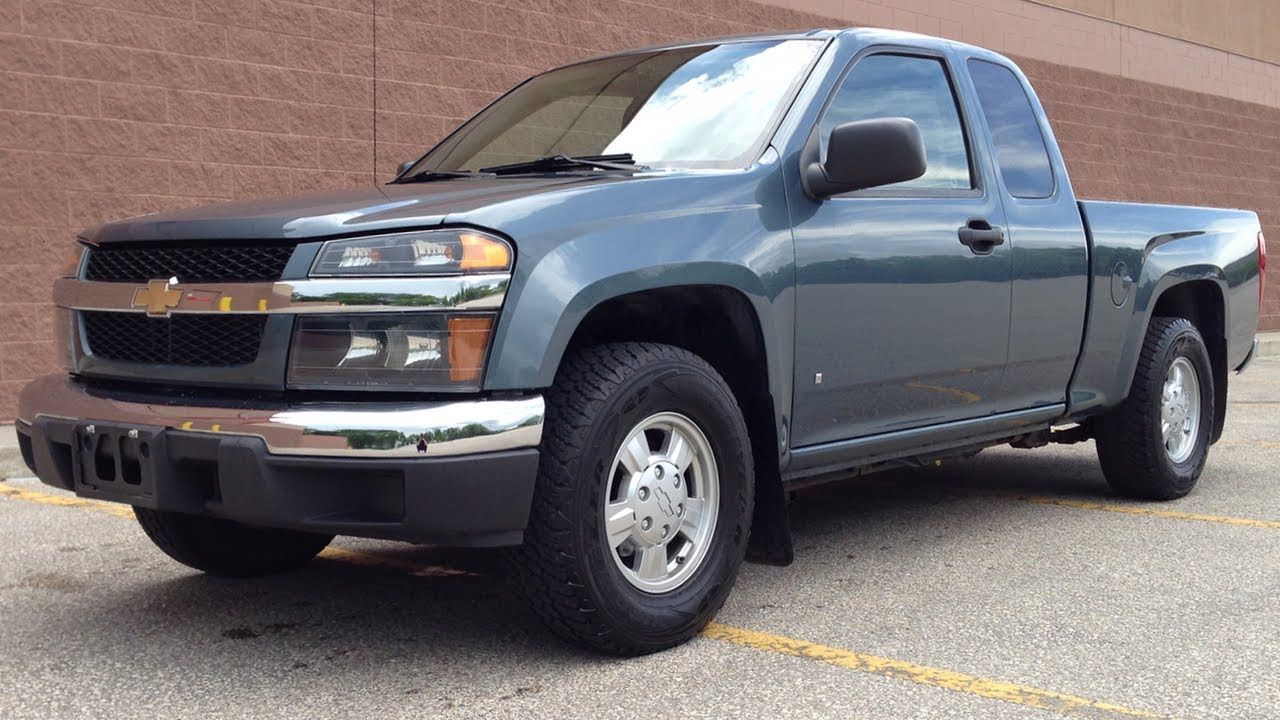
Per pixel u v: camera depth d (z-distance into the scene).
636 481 3.50
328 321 3.18
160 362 3.48
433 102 10.02
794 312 3.91
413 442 3.05
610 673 3.39
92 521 5.59
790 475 4.11
